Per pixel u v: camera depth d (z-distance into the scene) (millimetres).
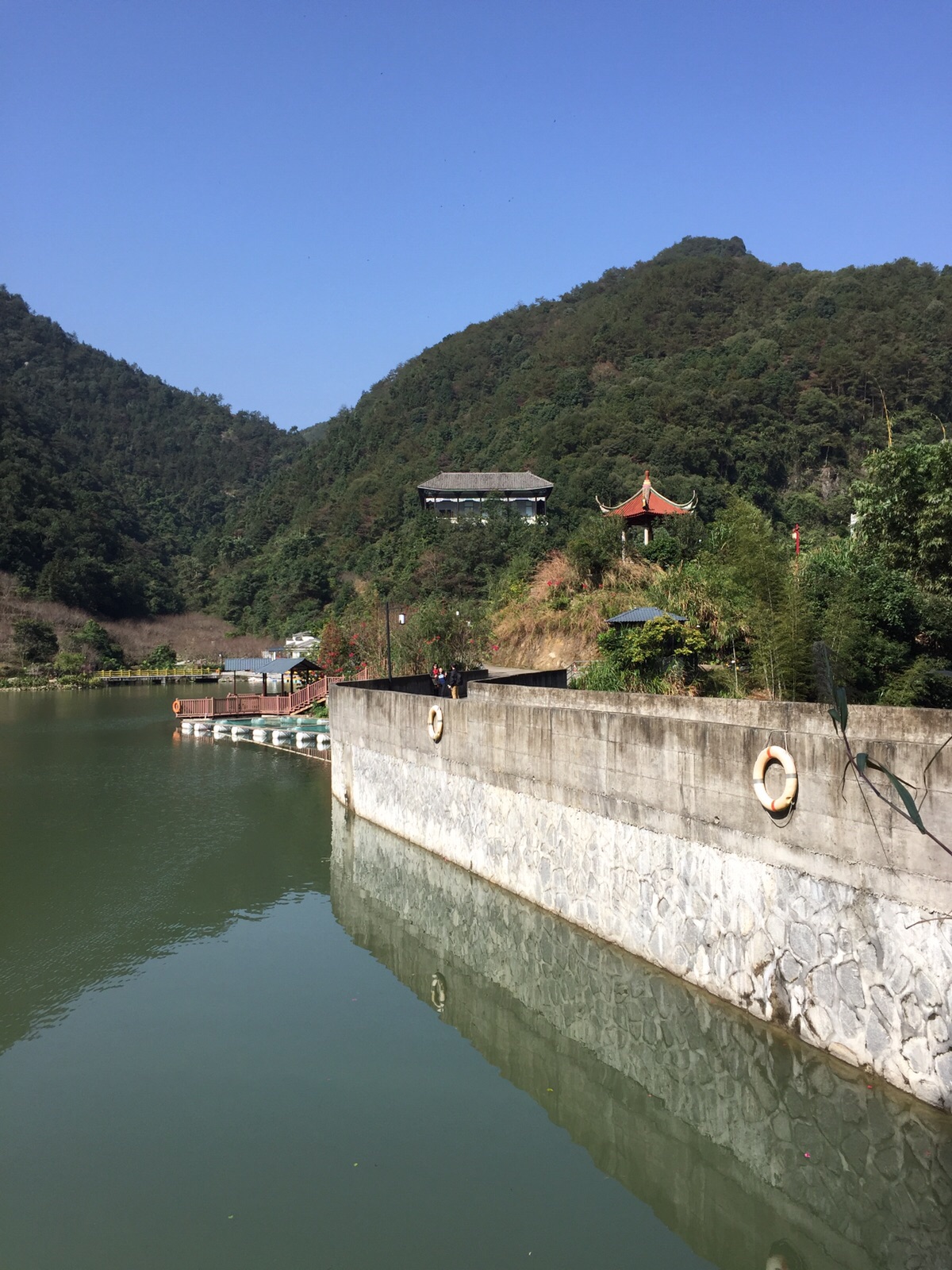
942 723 11117
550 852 13547
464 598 57594
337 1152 8773
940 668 16406
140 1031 11414
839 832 8312
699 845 10305
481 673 29688
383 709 20469
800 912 8789
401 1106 9625
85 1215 7809
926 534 17344
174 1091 9906
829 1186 8094
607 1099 9867
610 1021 11562
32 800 25766
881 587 17062
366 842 20156
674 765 10734
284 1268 7047
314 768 31484
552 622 33375
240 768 31406
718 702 15180
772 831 9156
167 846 20453
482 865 15672
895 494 18078
